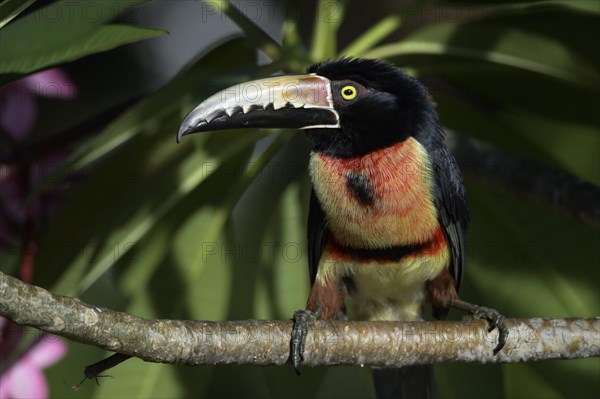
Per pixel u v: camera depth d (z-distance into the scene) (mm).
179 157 9062
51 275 8562
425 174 8609
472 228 10094
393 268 8938
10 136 8945
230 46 9102
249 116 8344
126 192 8883
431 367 9633
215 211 9477
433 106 8992
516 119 9953
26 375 8391
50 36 6426
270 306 10148
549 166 9805
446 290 9133
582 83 9070
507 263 10008
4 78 6539
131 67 11555
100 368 6551
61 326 5938
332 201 8688
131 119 7793
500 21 9109
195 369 9508
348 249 8898
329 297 9055
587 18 8773
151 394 9398
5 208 8891
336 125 8562
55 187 9023
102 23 6398
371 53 9312
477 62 9359
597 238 9711
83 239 8656
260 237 10250
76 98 11164
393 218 8594
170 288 9523
